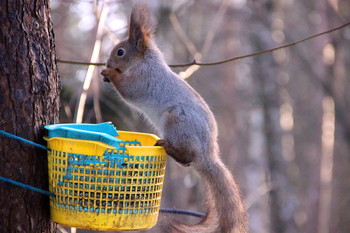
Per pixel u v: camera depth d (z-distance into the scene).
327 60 24.25
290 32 26.94
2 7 5.94
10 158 5.89
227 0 16.14
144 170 6.09
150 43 8.46
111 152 5.90
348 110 27.52
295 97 32.72
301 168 33.62
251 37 21.53
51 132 5.94
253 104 24.17
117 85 8.41
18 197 5.94
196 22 26.56
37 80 6.12
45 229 6.25
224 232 7.49
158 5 18.94
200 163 7.62
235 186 7.76
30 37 6.10
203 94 26.27
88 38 19.61
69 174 5.89
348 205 32.91
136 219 6.13
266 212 26.22
